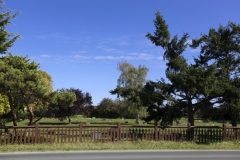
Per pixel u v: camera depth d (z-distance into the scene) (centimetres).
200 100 2325
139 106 2380
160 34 2309
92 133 1786
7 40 1909
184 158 1297
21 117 3488
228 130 1995
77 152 1475
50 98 1916
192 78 1984
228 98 2267
